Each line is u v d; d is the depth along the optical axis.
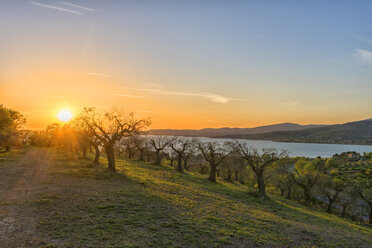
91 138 47.53
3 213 14.84
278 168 71.69
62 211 16.06
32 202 17.53
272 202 40.34
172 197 24.36
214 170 55.12
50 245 11.05
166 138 81.50
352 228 32.03
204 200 26.61
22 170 32.97
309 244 16.89
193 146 64.31
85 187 24.20
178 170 63.56
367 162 168.88
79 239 12.06
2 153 57.94
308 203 59.78
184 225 15.95
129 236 13.06
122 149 99.50
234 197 36.59
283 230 19.58
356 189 57.47
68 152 71.75
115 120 41.09
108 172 35.72
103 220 15.05
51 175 30.06
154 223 15.59
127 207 18.25
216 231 15.70
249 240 15.14
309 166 102.31
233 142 52.28
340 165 157.62
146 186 28.52
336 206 69.69
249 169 82.62
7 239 11.34
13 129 71.81
